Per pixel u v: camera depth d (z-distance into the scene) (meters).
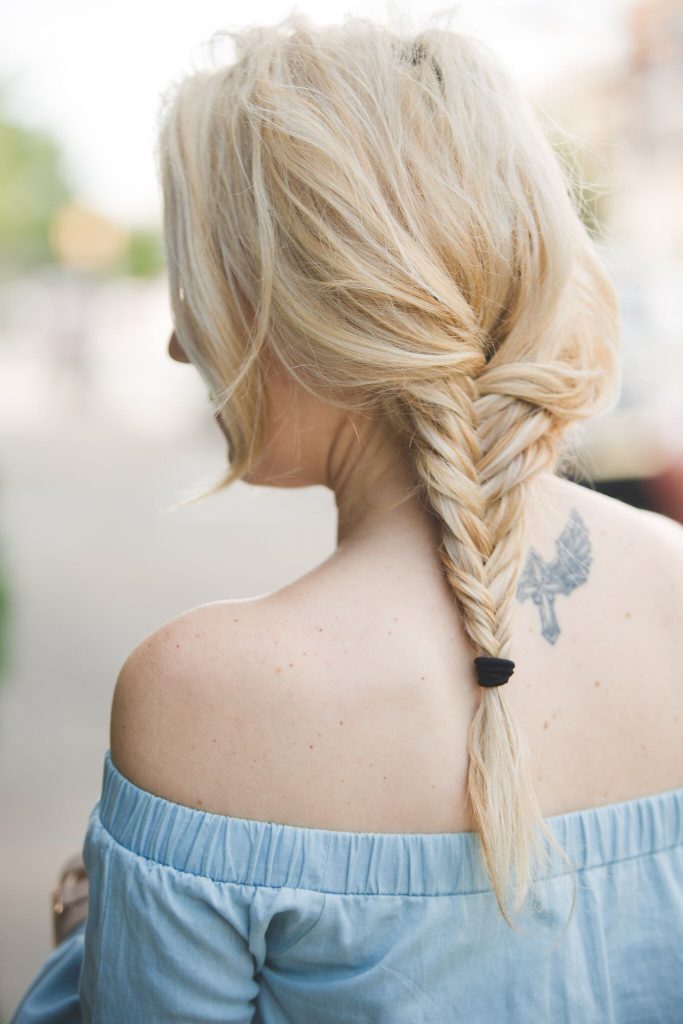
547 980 0.86
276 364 0.94
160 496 10.02
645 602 0.93
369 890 0.82
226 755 0.81
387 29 0.93
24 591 6.46
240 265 0.90
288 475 1.02
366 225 0.84
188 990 0.82
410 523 0.92
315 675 0.81
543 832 0.84
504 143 0.89
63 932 1.31
